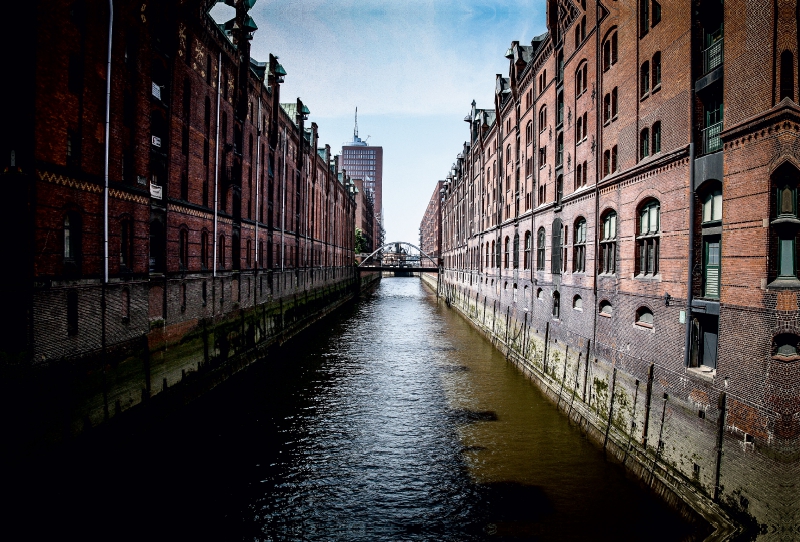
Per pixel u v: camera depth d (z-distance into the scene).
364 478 12.59
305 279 43.81
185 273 19.48
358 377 22.89
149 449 14.47
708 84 10.75
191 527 10.31
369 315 49.03
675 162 11.97
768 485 8.66
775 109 8.79
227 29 27.39
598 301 16.31
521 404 18.84
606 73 16.55
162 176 17.95
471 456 13.91
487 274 39.16
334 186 61.25
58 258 12.07
